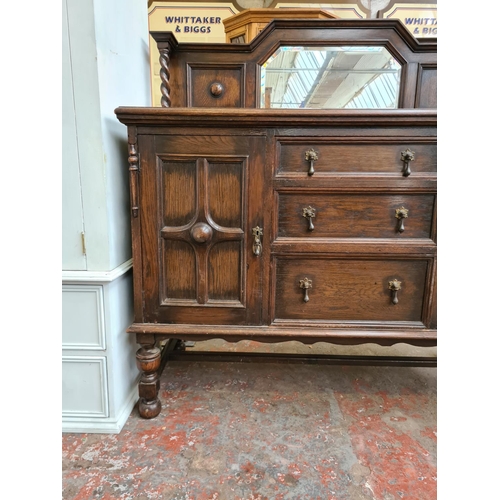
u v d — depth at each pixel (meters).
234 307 0.90
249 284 0.89
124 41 0.94
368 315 0.91
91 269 0.85
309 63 1.20
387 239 0.87
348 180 0.84
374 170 0.84
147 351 0.93
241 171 0.84
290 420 0.95
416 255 0.87
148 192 0.85
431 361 1.22
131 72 1.00
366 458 0.81
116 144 0.89
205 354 1.25
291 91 1.22
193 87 1.20
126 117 0.80
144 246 0.87
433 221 0.86
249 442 0.86
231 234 0.86
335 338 0.91
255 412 0.99
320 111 0.78
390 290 0.90
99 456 0.80
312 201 0.86
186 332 0.89
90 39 0.76
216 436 0.88
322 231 0.87
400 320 0.91
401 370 1.26
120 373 0.93
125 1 0.94
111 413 0.89
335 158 0.83
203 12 1.96
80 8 0.75
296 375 1.21
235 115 0.79
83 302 0.86
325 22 1.14
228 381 1.17
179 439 0.86
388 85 1.20
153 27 1.97
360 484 0.73
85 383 0.89
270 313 0.90
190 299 0.90
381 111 0.78
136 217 0.86
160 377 1.19
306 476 0.75
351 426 0.93
